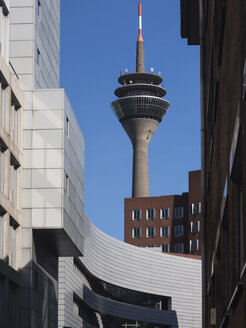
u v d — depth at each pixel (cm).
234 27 1291
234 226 1434
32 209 5181
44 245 5600
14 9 5753
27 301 4925
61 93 5400
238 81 1216
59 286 8269
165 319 12888
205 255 2672
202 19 2805
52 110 5369
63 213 5188
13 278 4678
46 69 6250
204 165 2716
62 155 5275
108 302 11375
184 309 13325
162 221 17738
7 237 4584
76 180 5912
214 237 2297
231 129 1390
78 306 9869
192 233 16812
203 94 2784
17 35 5688
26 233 5109
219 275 2162
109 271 11556
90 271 10619
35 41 5753
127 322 13112
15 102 5162
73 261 9175
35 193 5209
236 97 1262
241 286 1248
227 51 1496
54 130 5325
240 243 1420
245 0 1123
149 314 12538
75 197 5819
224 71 1625
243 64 1142
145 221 17975
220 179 1908
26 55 5631
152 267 12838
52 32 6644
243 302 1200
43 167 5256
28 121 5353
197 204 16825
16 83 5112
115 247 11825
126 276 12088
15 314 4788
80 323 9312
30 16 5728
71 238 5541
